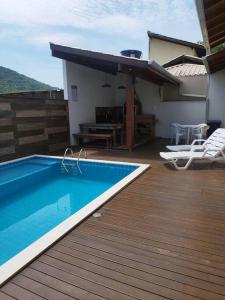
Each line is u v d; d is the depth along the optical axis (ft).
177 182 14.90
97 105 33.81
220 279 6.66
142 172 16.81
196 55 51.11
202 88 33.86
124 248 8.20
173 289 6.35
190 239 8.67
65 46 24.30
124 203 11.95
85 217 10.28
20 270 7.11
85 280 6.73
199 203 11.79
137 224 9.85
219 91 31.35
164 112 36.11
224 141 17.88
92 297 6.16
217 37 20.49
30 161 21.83
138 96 37.45
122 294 6.23
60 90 30.01
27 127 22.88
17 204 15.70
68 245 8.41
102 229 9.49
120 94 38.27
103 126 28.32
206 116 32.53
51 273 7.04
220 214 10.59
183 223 9.86
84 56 24.88
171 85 35.35
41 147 24.62
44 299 6.13
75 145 29.22
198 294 6.17
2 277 6.75
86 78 31.04
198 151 20.16
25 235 11.94
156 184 14.62
